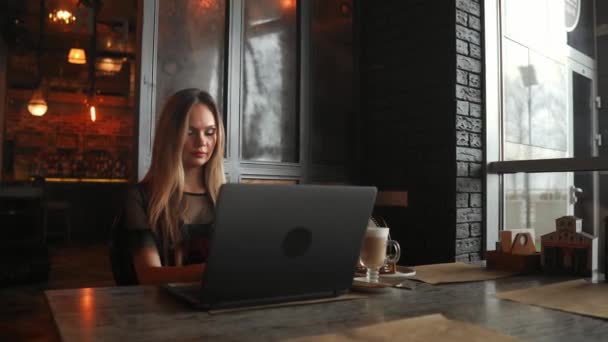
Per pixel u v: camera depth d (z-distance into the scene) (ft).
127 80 25.18
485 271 4.60
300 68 10.03
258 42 9.62
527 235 4.77
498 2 9.49
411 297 3.45
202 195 5.15
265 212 2.88
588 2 9.59
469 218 8.99
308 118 10.13
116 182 23.93
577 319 2.88
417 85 9.53
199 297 3.05
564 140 9.61
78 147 29.04
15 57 23.53
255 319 2.79
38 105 22.49
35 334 8.41
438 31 9.19
